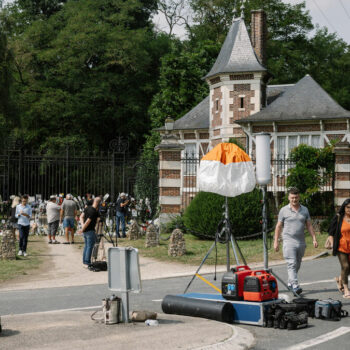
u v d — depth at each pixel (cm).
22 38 3884
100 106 4153
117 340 514
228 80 2809
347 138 2519
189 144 3111
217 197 1736
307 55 4284
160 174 1939
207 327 587
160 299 819
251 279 655
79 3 4112
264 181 845
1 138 2902
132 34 4072
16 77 3972
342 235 815
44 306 768
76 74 3897
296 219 820
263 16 2986
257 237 1741
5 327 579
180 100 3894
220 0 4331
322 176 2011
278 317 622
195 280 1028
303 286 919
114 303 601
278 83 4047
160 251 1469
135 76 4281
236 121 2686
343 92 4038
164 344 502
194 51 4131
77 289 938
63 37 3875
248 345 533
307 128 2597
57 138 3728
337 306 672
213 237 1664
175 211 1928
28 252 1477
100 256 1295
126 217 2158
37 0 4344
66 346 488
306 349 523
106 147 4225
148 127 4178
